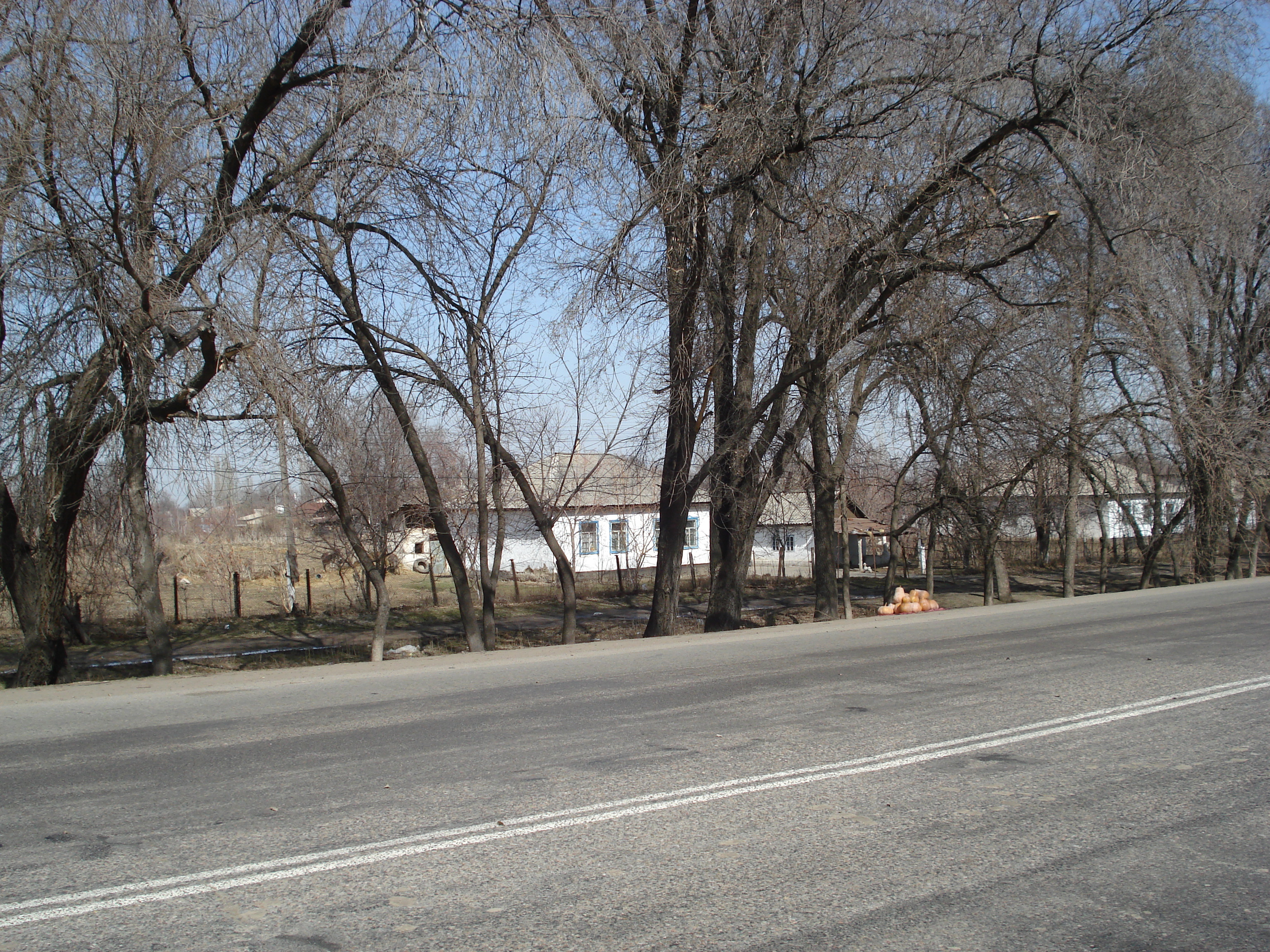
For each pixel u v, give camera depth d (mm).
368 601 26031
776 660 10086
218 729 6930
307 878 3902
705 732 6508
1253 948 3277
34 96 10406
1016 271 15656
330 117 11492
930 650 10555
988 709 7105
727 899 3676
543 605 27688
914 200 13477
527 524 38344
